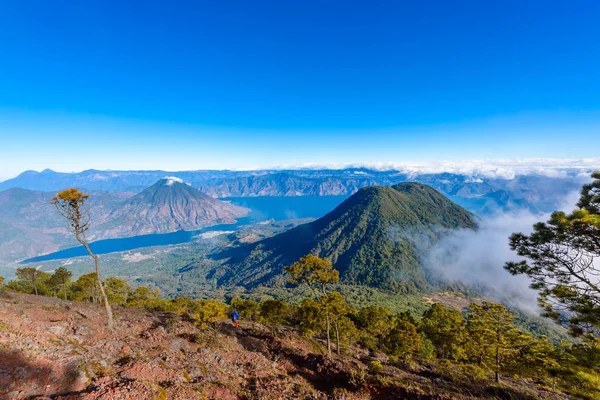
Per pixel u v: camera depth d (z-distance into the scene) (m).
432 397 21.92
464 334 48.72
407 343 48.56
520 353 35.22
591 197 15.60
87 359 17.94
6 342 17.22
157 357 21.59
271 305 48.06
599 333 15.36
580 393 17.00
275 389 20.52
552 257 16.17
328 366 28.86
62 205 26.59
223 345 29.77
